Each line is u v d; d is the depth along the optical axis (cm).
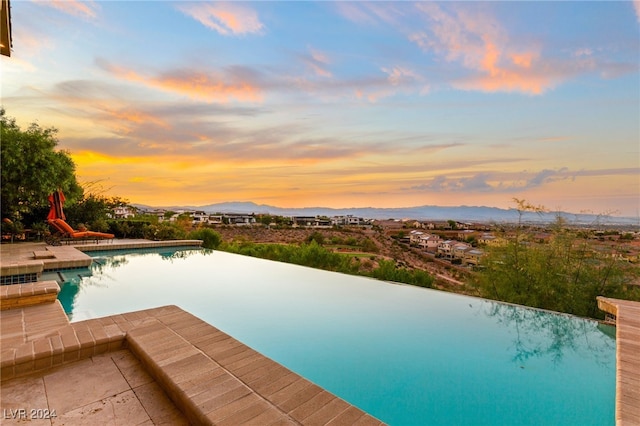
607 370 341
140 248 1074
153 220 1373
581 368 343
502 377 325
